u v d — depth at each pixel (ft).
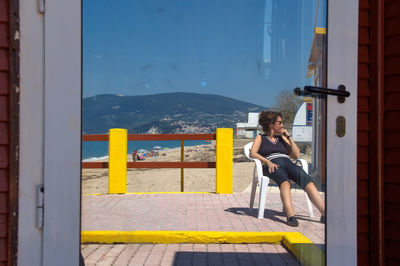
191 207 16.63
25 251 6.82
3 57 6.81
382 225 7.81
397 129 7.80
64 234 6.98
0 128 6.81
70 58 6.96
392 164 7.84
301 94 8.01
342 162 7.58
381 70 7.87
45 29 6.84
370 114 7.93
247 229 12.86
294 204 11.42
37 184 6.88
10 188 6.72
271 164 12.81
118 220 11.85
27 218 6.83
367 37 7.98
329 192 7.55
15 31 6.70
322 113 7.68
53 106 6.90
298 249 9.66
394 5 7.87
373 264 7.83
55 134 6.92
